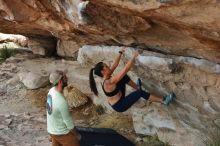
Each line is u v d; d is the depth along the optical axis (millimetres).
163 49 6594
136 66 7078
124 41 6883
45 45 11406
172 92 6875
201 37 5141
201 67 6191
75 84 9414
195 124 6844
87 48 7941
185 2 4145
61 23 7230
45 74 10227
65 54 10891
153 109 7449
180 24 4906
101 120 8648
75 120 8773
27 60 11375
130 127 8195
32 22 7691
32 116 9008
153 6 4469
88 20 5895
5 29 9711
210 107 6508
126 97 6785
